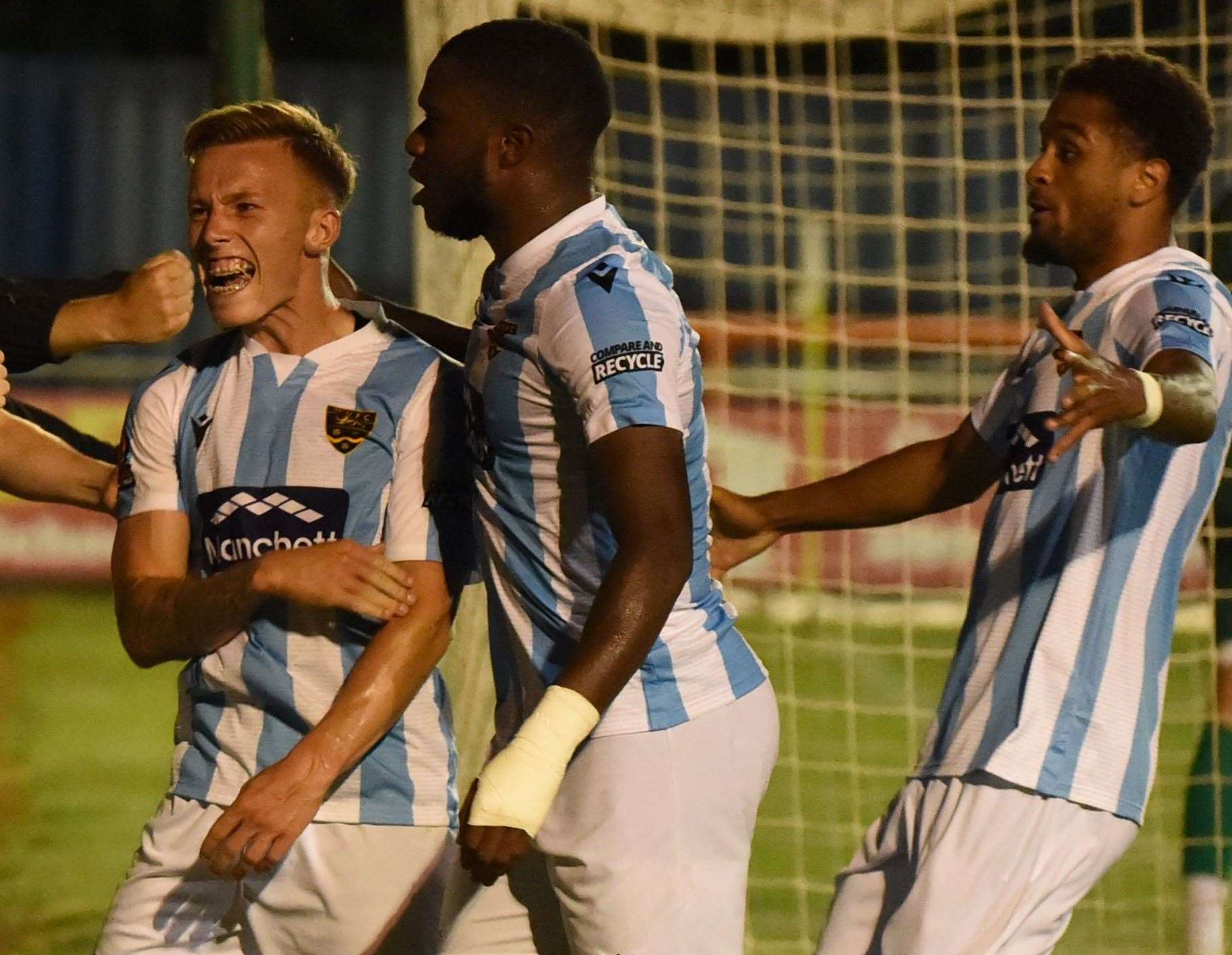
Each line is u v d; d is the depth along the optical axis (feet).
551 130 31.99
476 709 46.24
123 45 213.05
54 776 86.17
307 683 35.12
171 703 103.19
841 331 65.72
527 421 31.65
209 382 36.40
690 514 30.14
